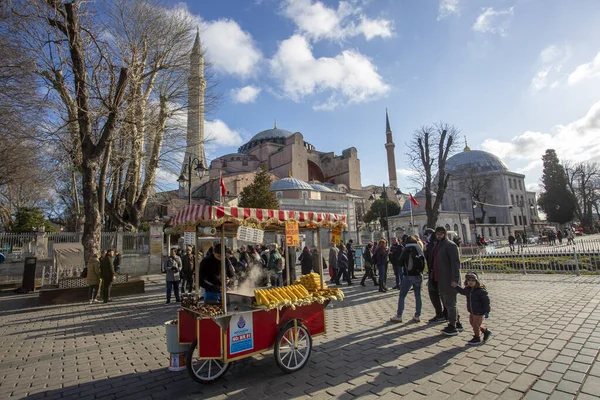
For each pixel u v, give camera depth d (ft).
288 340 15.39
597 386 12.28
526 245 127.03
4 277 53.67
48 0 39.60
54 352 19.83
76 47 41.81
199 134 79.20
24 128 42.75
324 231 103.45
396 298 32.53
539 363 14.55
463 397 12.00
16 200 114.01
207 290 16.55
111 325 26.37
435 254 20.27
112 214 63.67
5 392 14.26
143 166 64.08
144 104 55.11
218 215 14.64
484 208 212.23
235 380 14.38
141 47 52.60
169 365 16.46
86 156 43.55
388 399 12.07
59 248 52.01
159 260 64.90
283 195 147.13
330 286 43.55
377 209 168.55
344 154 239.30
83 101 43.34
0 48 36.42
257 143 243.40
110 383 14.87
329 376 14.38
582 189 191.83
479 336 17.43
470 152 230.68
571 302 25.96
